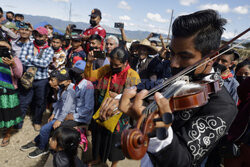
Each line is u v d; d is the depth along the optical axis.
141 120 0.64
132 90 0.75
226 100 0.83
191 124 0.79
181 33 0.73
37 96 3.83
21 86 3.69
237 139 1.38
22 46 3.78
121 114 2.29
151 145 0.72
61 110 3.13
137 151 0.57
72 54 4.35
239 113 1.46
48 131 3.05
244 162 1.37
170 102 0.81
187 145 0.74
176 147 0.70
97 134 2.59
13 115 3.17
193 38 0.72
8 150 3.27
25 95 3.76
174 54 0.81
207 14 0.72
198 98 0.78
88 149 3.38
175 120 0.85
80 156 2.88
